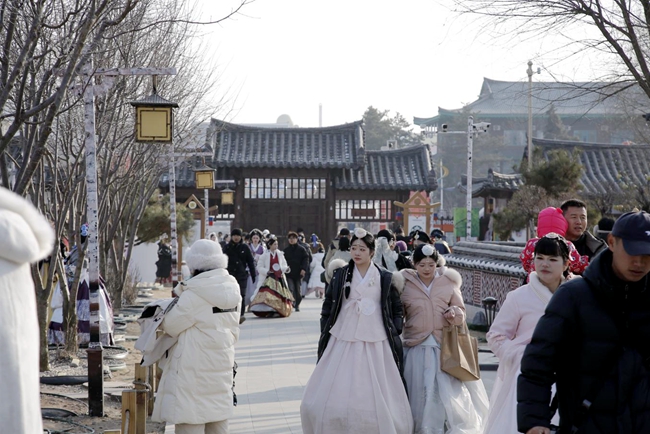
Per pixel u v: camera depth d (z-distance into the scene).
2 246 3.02
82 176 14.90
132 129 18.67
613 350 4.53
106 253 20.55
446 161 89.56
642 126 35.88
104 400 11.38
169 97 19.56
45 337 13.09
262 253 25.38
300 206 47.12
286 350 16.88
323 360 8.53
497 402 7.09
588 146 47.88
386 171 48.09
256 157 46.53
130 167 20.73
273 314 23.36
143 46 16.86
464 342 8.77
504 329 7.20
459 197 86.12
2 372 2.98
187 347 7.93
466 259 20.66
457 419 8.49
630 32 12.95
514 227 30.08
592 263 4.65
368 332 8.40
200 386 7.93
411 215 36.44
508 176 44.91
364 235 8.55
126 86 15.97
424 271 8.93
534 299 7.12
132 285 27.80
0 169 9.90
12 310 3.04
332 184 47.28
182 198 47.50
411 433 8.37
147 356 8.08
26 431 3.04
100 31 8.54
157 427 10.01
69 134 14.60
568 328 4.62
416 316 8.85
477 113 88.56
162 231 34.78
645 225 4.43
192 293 7.94
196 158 36.94
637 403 4.46
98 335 10.49
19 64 7.57
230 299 8.07
